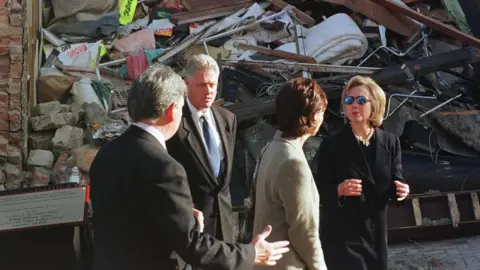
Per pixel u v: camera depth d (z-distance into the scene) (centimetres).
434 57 677
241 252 257
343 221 368
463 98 702
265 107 629
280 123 298
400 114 627
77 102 722
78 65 797
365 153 374
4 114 616
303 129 295
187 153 376
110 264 249
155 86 254
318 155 386
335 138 380
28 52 659
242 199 565
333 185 373
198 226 252
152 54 793
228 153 394
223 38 800
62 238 365
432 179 568
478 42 705
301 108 292
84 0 843
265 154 301
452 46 787
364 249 368
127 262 246
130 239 247
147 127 259
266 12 844
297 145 294
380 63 749
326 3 845
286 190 280
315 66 682
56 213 368
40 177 621
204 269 253
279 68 691
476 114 634
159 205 243
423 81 716
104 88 745
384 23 798
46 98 741
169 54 779
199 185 379
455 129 622
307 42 762
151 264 247
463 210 567
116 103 736
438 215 563
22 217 367
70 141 654
